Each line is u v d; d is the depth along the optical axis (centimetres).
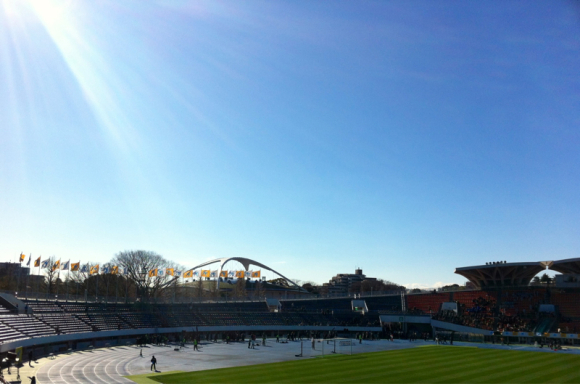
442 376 6444
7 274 18025
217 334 12300
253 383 5738
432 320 14088
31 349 8169
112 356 8244
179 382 5728
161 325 12019
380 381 6028
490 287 16038
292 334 12531
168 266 16775
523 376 6481
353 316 15575
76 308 11206
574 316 13575
